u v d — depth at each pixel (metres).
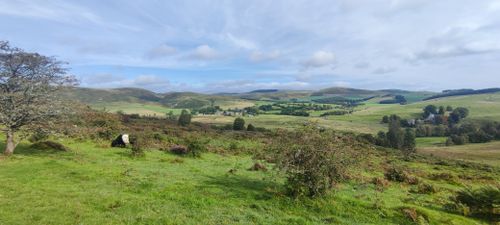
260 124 172.38
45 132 25.27
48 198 15.16
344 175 18.53
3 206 13.85
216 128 94.75
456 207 18.61
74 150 29.53
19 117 24.19
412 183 28.44
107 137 39.22
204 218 14.31
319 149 17.55
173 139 45.69
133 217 13.72
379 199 19.84
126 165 24.81
